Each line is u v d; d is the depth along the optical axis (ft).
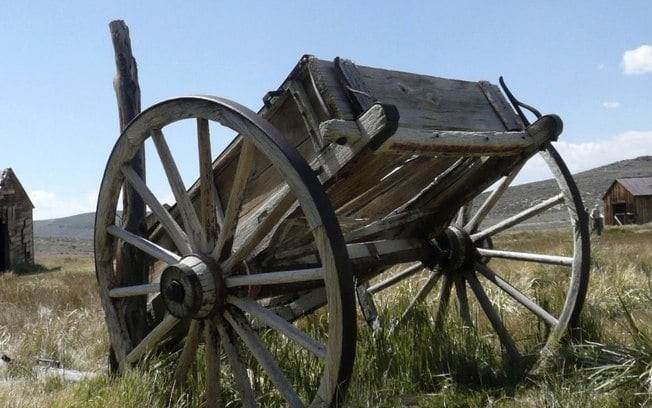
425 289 20.10
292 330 12.99
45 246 256.11
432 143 13.12
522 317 22.44
